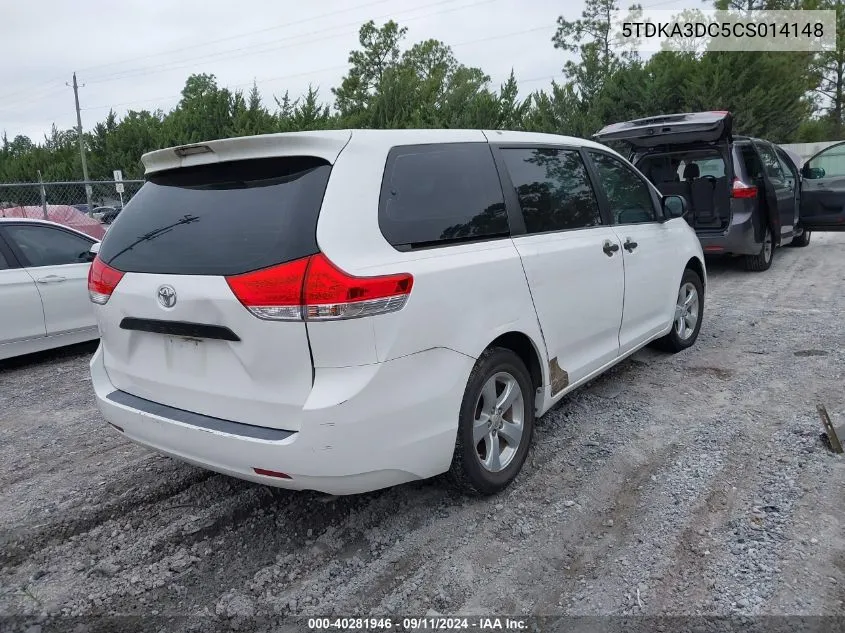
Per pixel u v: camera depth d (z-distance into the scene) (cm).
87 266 682
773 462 362
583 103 2872
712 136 822
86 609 273
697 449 385
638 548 295
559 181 401
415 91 2880
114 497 363
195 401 292
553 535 310
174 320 282
